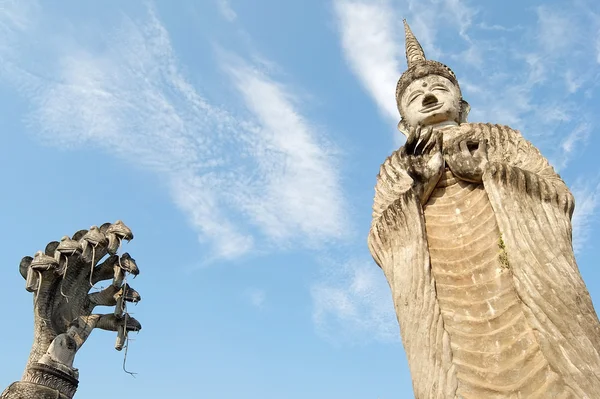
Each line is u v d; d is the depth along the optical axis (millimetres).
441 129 11883
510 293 8633
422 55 15453
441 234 9945
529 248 8664
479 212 9883
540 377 7625
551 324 7895
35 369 16719
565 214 9273
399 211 9820
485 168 9945
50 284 18156
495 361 8078
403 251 9461
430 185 10242
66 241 18578
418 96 12586
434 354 8172
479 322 8578
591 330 7730
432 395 7812
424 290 8859
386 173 11633
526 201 9305
